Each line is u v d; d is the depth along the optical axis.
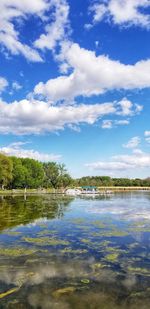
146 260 13.38
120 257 13.88
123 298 9.35
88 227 22.44
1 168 86.12
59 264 12.74
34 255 14.20
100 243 16.80
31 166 118.88
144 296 9.51
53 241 17.31
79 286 10.27
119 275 11.37
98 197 71.06
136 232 20.22
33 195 81.06
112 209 37.31
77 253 14.59
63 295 9.55
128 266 12.48
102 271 11.84
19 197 68.44
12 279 10.93
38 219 27.12
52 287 10.19
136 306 8.85
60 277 11.13
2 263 12.89
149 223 24.48
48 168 132.25
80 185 155.00
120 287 10.20
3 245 16.30
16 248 15.59
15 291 9.87
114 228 21.92
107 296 9.49
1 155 88.44
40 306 8.82
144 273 11.61
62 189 115.94
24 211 34.53
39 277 11.13
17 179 106.88
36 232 20.33
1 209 37.06
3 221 25.78
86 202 51.22
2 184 95.81
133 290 9.95
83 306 8.82
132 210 35.81
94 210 35.91
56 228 22.00
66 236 18.86
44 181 131.25
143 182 164.75
